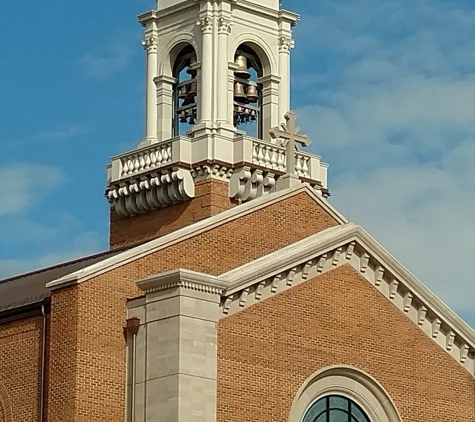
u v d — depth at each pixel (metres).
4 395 60.72
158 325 58.25
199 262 63.78
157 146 73.88
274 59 76.69
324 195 74.88
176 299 57.97
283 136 69.06
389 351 63.81
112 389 58.62
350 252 63.50
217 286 58.84
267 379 59.88
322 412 61.69
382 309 64.00
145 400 57.88
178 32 76.38
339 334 62.44
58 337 59.03
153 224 73.81
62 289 59.44
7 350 61.12
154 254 62.03
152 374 57.94
